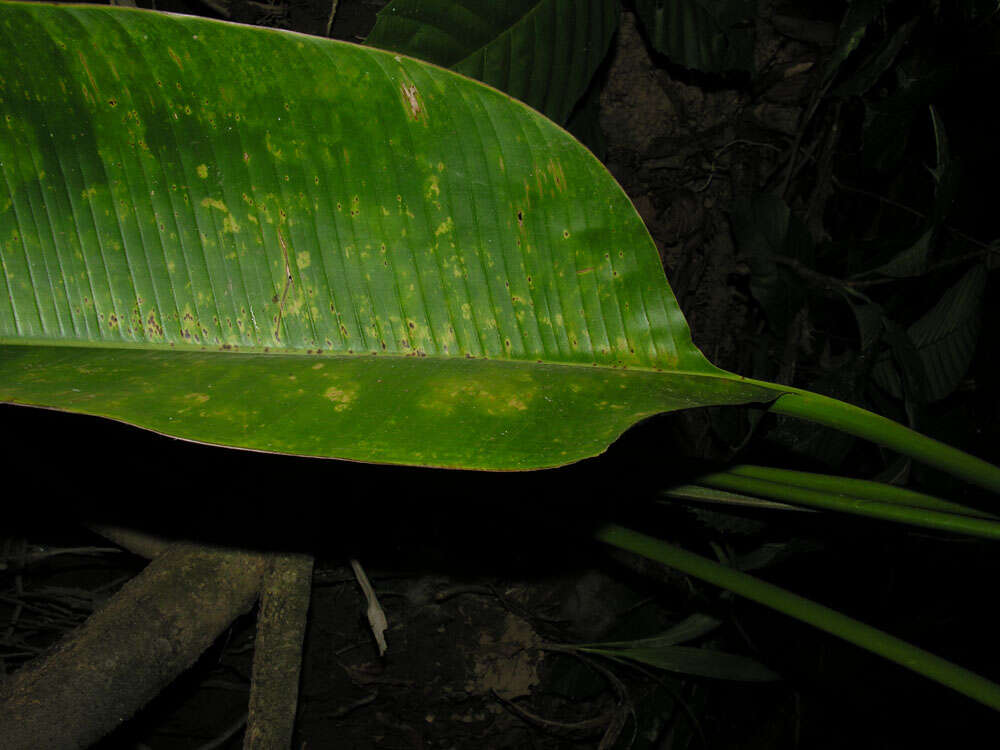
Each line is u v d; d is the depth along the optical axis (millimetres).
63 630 909
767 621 915
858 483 518
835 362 986
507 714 950
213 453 659
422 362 418
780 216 868
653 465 576
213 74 406
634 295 439
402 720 946
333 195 426
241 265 423
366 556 980
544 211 436
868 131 825
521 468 346
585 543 1000
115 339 414
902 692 854
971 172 840
